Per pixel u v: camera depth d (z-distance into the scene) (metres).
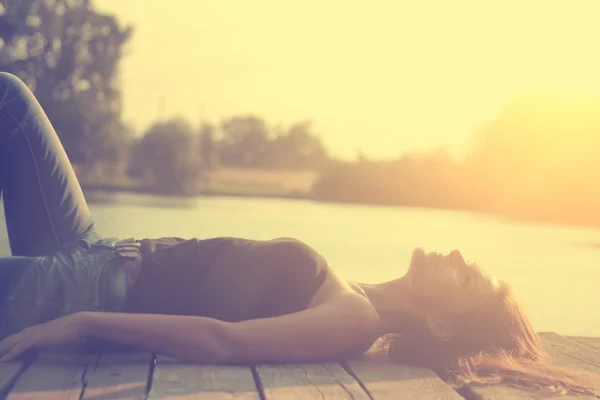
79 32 18.27
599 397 2.30
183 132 17.52
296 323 2.41
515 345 2.64
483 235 10.34
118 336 2.28
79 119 17.92
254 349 2.36
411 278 2.69
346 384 2.24
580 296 5.58
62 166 2.82
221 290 2.52
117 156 18.36
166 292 2.49
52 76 18.16
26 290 2.42
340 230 9.45
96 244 2.56
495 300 2.64
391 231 9.84
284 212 12.64
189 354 2.33
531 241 9.88
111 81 18.52
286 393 2.11
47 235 2.77
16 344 2.24
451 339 2.61
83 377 2.21
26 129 2.77
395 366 2.58
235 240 2.59
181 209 11.66
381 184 18.27
